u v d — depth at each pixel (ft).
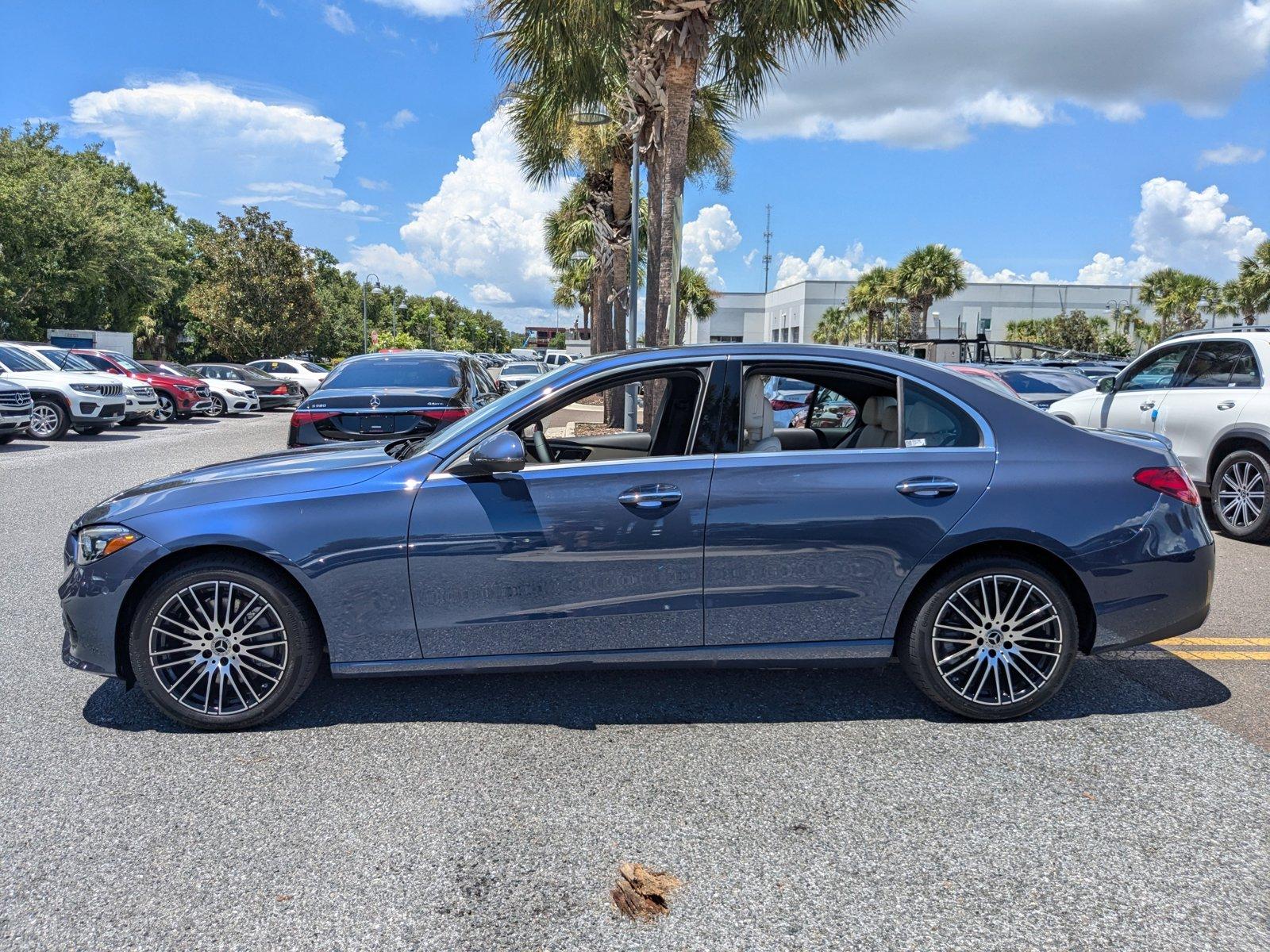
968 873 8.49
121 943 7.40
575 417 18.90
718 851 8.87
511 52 35.40
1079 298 253.65
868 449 11.93
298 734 11.69
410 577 11.37
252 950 7.34
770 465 11.68
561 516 11.38
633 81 42.16
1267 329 25.14
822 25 31.45
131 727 11.91
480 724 12.00
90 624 11.40
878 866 8.61
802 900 8.07
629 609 11.55
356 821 9.45
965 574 11.66
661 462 11.73
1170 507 11.93
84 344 120.67
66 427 52.54
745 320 299.17
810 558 11.55
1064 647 11.74
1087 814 9.63
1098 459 11.98
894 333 186.19
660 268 39.19
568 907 7.96
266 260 151.33
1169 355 27.61
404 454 12.61
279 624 11.53
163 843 9.01
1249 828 9.34
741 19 36.19
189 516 11.34
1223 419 24.71
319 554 11.25
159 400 69.56
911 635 11.82
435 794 10.05
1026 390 42.88
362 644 11.49
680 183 37.37
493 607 11.48
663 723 12.09
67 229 126.21
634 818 9.53
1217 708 12.60
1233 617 17.13
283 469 12.28
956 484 11.61
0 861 8.66
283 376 99.14
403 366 28.81
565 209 88.63
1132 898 8.10
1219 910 7.91
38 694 13.06
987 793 10.09
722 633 11.69
